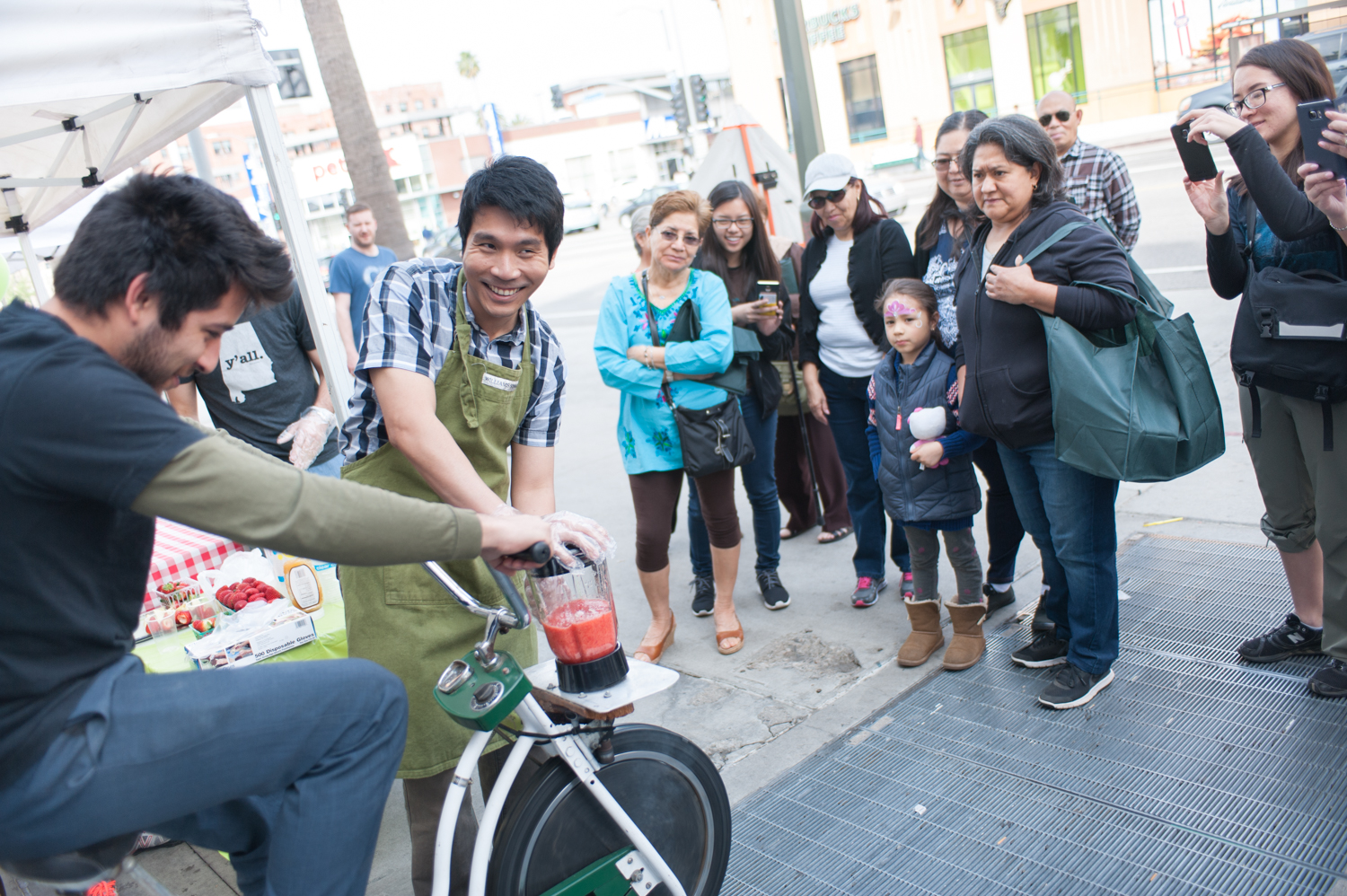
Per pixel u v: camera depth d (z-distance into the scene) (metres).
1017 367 2.67
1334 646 2.54
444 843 1.69
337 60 9.36
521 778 2.00
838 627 3.61
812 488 4.58
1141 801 2.35
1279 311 2.37
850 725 2.92
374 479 1.98
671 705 3.21
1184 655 2.96
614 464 6.29
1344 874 2.01
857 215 3.63
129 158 3.72
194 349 1.41
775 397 3.73
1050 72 26.27
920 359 3.12
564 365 2.20
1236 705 2.67
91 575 1.34
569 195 35.34
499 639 2.09
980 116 3.27
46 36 2.33
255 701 1.41
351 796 1.50
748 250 3.83
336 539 1.36
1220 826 2.21
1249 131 2.35
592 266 21.41
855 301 3.60
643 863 1.85
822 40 29.84
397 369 1.85
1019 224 2.67
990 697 2.95
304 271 3.39
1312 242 2.43
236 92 3.22
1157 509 4.04
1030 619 3.41
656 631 3.55
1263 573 3.37
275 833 1.50
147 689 1.37
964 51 27.45
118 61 2.51
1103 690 2.85
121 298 1.30
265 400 3.81
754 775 2.74
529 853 1.75
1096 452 2.50
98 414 1.22
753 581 4.19
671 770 1.92
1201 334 6.39
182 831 1.68
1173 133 2.52
